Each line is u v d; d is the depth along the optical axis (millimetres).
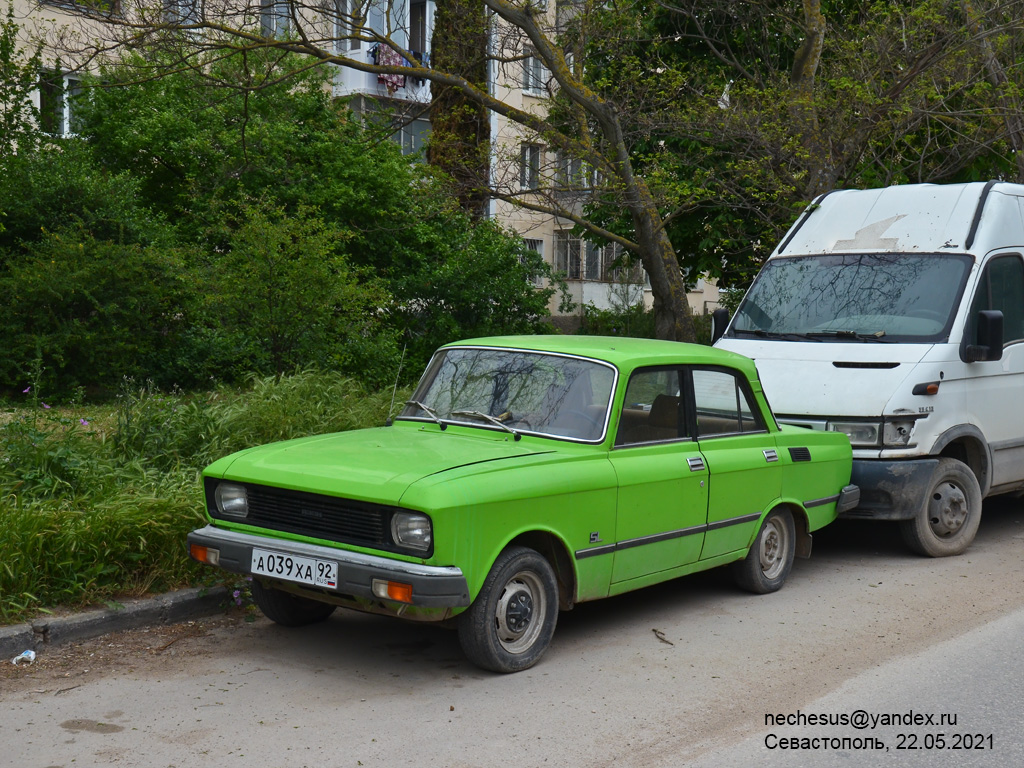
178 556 6809
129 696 5309
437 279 18797
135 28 12984
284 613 6430
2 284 14492
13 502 6793
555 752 4676
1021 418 9430
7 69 16734
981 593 7629
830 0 18672
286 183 18797
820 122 14867
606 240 20578
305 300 13227
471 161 15203
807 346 9039
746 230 18828
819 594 7598
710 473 6734
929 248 9438
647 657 6086
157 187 18984
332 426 9633
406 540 5227
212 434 8867
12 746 4645
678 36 17406
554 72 13922
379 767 4488
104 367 14898
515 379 6492
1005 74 15328
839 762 4641
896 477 8344
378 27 25703
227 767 4461
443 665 5883
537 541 5906
